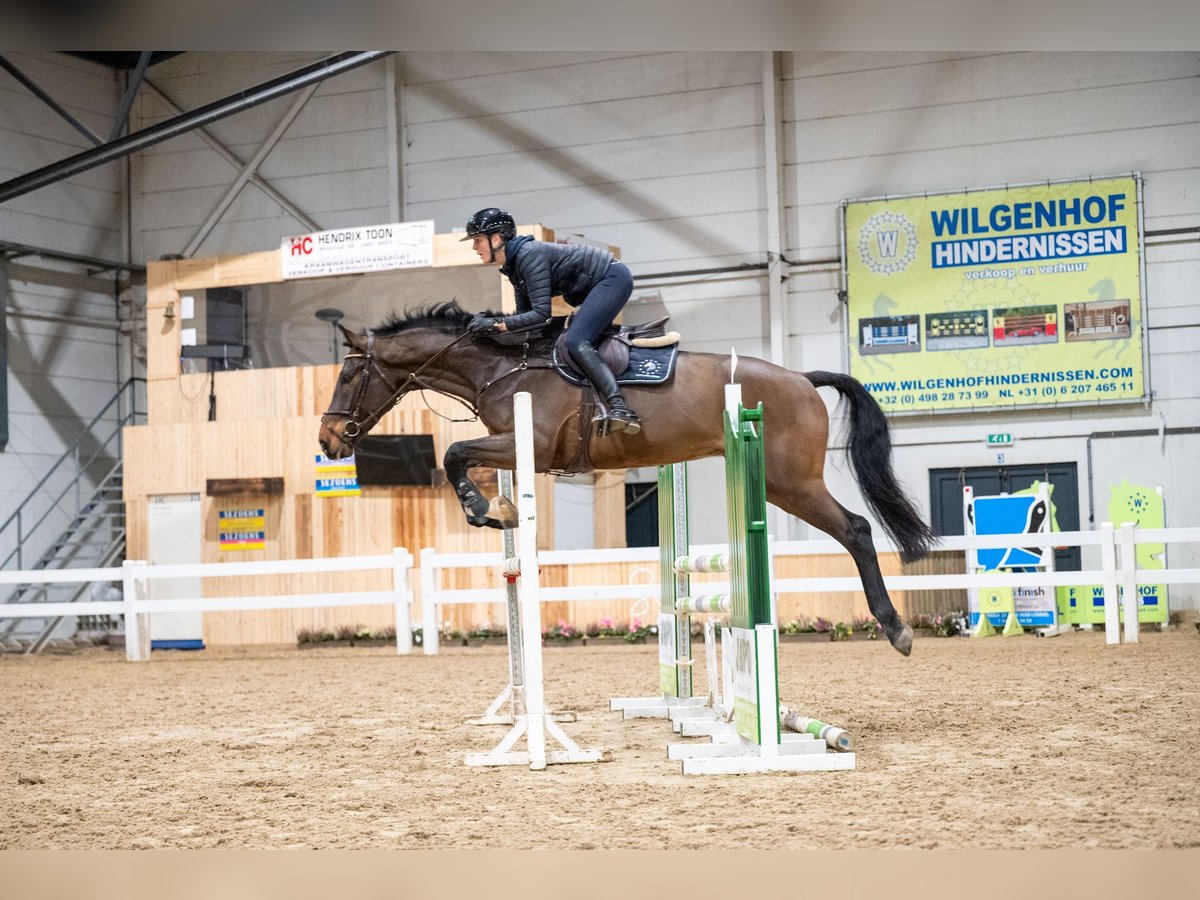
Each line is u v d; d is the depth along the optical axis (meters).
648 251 17.83
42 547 18.27
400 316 16.28
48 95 17.42
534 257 6.55
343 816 4.59
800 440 6.60
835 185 17.22
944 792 4.62
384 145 18.95
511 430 6.64
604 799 4.78
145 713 8.47
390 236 15.73
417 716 7.79
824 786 4.90
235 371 16.64
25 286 18.31
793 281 17.33
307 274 16.11
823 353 17.16
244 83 19.48
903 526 7.06
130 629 14.13
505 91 18.53
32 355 18.33
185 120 16.30
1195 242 15.86
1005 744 5.74
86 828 4.54
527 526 5.75
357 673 11.38
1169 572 11.85
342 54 16.33
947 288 16.64
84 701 9.46
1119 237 16.05
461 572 15.48
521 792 5.00
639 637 14.84
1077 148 16.31
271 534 16.14
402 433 15.55
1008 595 14.12
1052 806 4.27
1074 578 12.09
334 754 6.23
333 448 7.02
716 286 17.53
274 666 12.59
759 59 17.47
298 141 19.33
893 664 10.41
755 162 17.47
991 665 9.92
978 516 14.30
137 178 20.02
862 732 6.31
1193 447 15.72
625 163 18.00
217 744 6.73
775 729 5.35
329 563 13.80
